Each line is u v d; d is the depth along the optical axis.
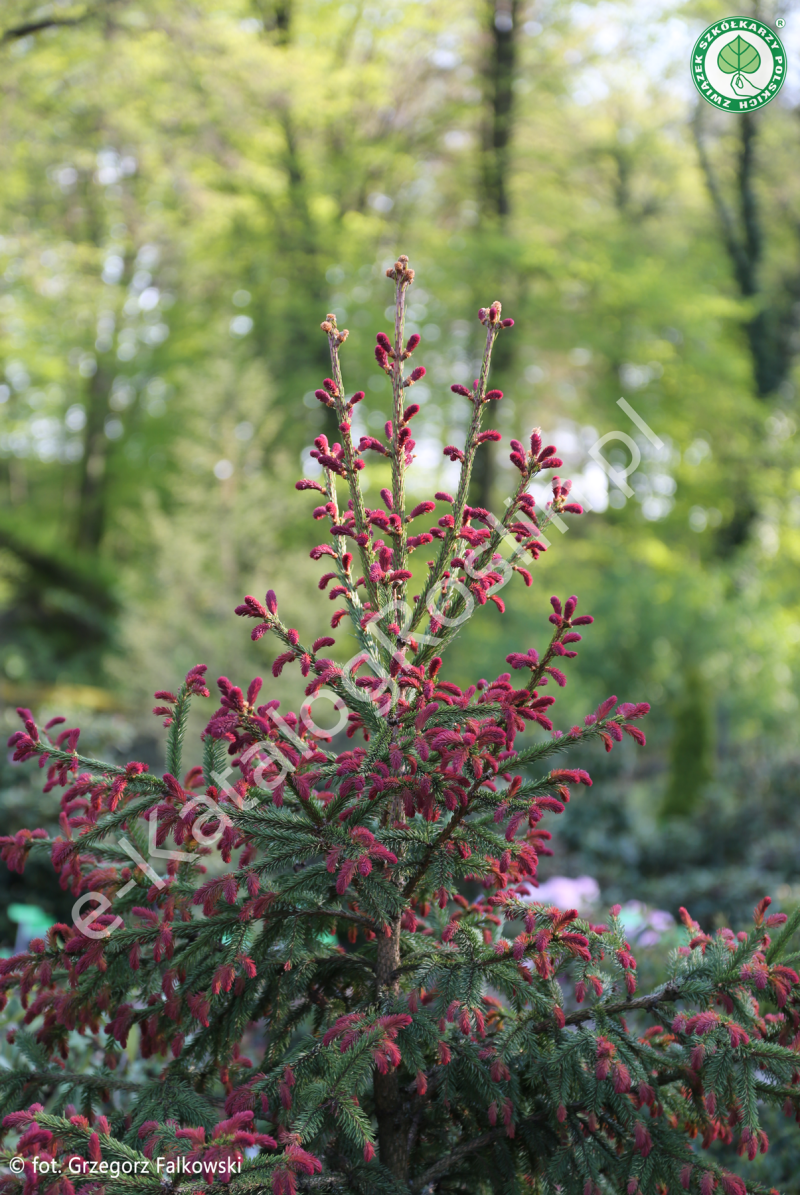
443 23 14.38
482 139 16.02
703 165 16.84
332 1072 1.56
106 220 12.23
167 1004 1.65
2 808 5.39
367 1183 1.67
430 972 1.70
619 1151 1.78
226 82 9.91
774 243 17.77
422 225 15.15
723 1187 1.61
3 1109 1.82
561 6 14.89
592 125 16.52
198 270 14.93
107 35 8.84
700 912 5.82
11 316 13.47
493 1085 1.69
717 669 12.01
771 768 8.63
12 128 9.09
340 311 13.34
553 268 13.81
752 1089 1.59
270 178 12.84
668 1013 1.74
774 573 16.14
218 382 9.95
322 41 14.30
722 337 17.11
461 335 14.00
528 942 1.69
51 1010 1.88
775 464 16.17
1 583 15.55
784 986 1.67
